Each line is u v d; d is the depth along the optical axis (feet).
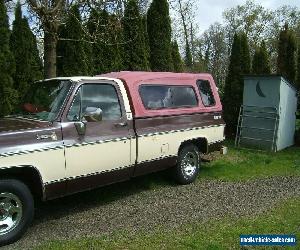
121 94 20.93
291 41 49.49
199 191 24.03
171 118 23.75
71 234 17.22
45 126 17.39
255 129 39.04
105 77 21.12
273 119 37.83
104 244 16.08
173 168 24.90
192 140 25.50
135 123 21.35
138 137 21.29
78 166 18.31
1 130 16.30
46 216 19.53
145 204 21.42
